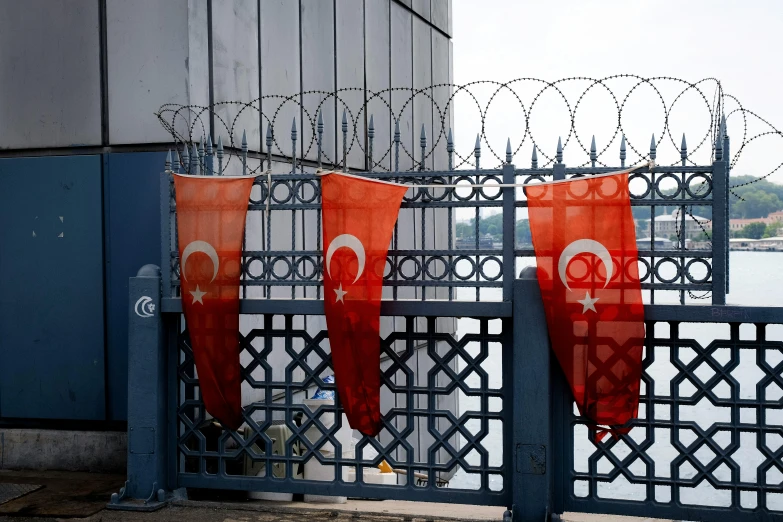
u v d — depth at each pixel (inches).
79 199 310.0
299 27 400.8
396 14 568.1
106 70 308.7
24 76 317.1
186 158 274.2
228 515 249.8
